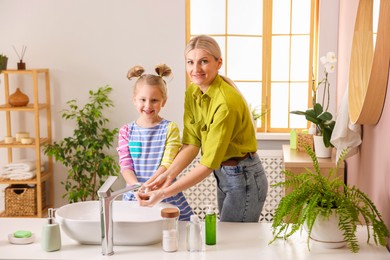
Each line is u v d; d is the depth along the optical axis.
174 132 2.48
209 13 4.40
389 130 2.08
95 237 1.92
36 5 4.36
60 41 4.39
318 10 4.32
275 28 4.41
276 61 4.45
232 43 4.43
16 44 4.41
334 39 4.12
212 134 2.19
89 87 4.42
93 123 4.24
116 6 4.33
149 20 4.33
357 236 2.03
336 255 1.85
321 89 4.19
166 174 2.30
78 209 2.15
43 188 4.44
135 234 1.91
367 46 2.57
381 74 2.13
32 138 4.41
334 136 2.95
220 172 2.43
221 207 2.53
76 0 4.34
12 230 2.10
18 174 4.23
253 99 4.48
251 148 2.40
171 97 4.38
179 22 4.32
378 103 2.20
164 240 1.89
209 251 1.89
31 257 1.83
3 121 4.49
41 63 4.42
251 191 2.43
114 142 4.45
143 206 2.08
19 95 4.23
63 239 2.03
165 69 2.55
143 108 2.47
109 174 4.25
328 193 1.86
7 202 4.29
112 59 4.38
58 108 4.45
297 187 1.94
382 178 2.21
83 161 4.32
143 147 2.48
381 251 1.88
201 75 2.22
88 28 4.36
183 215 2.40
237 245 1.95
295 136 3.86
